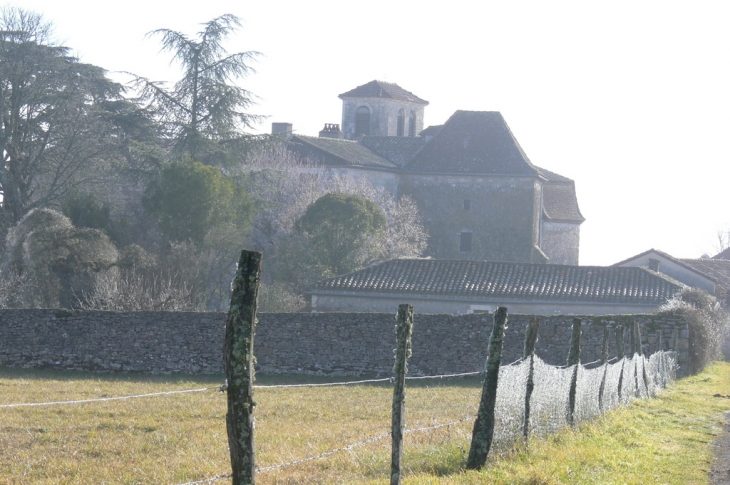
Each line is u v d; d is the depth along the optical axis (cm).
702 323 3048
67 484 1027
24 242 4034
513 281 4025
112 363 2883
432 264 4222
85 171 5347
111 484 1019
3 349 2909
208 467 1101
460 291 3953
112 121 5525
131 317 2900
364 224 5006
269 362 2889
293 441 1333
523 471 978
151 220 5525
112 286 3706
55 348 2900
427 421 1573
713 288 5044
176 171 4931
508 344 2845
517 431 1122
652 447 1284
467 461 1023
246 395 651
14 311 2928
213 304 4944
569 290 3919
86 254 4066
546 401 1222
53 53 5266
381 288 4009
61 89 5303
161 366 2873
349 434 1411
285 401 2025
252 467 652
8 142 5059
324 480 973
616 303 3825
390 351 2841
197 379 2711
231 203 5116
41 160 5247
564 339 2830
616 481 1002
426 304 3991
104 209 5075
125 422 1553
